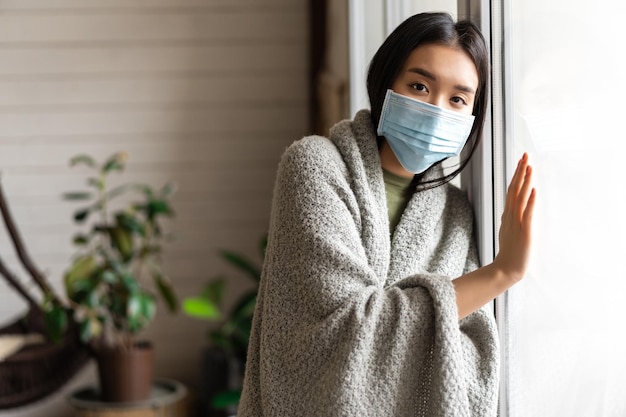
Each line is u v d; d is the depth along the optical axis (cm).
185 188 393
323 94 350
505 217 136
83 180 389
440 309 130
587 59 131
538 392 151
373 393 132
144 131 390
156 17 388
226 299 397
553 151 143
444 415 130
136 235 391
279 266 141
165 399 341
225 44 390
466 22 143
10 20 383
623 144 123
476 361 143
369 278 136
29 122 387
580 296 138
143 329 396
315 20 377
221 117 392
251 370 150
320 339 134
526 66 150
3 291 387
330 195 140
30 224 388
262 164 394
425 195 151
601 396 133
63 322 308
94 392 356
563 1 138
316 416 134
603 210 130
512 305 159
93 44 387
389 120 142
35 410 389
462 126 141
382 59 144
